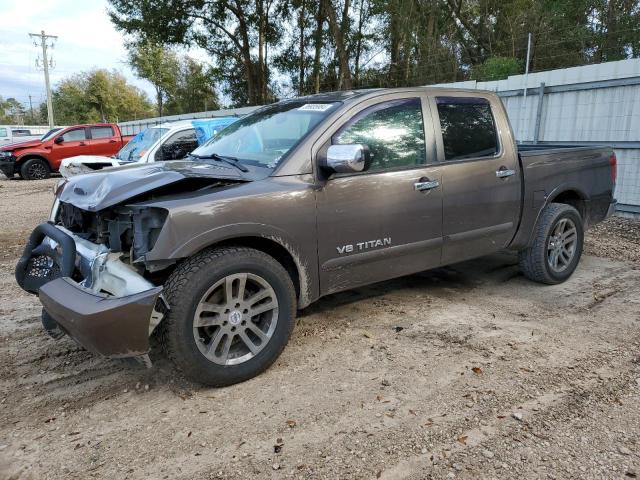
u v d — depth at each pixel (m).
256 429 2.72
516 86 9.88
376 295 4.77
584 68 8.75
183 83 42.88
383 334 3.89
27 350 3.79
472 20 23.19
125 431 2.74
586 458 2.45
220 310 3.05
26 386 3.25
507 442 2.57
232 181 3.27
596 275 5.30
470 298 4.67
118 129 18.78
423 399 2.97
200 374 3.00
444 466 2.40
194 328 2.94
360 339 3.80
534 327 3.98
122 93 63.91
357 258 3.65
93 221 3.41
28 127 42.78
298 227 3.31
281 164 3.39
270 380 3.23
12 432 2.77
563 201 5.33
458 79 20.05
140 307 2.71
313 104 3.95
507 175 4.46
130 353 2.80
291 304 3.32
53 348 3.81
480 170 4.27
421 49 21.61
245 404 2.96
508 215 4.54
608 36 17.31
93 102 62.41
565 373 3.25
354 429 2.70
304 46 29.91
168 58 39.97
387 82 24.66
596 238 7.03
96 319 2.65
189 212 2.90
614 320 4.10
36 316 4.50
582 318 4.16
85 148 18.05
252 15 29.59
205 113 22.30
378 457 2.48
